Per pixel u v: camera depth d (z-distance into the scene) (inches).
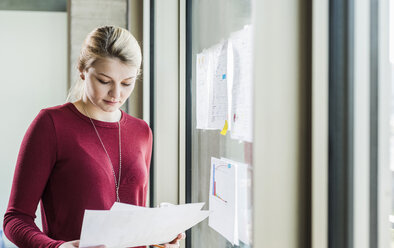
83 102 48.1
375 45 26.5
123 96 46.5
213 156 53.2
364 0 26.3
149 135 54.1
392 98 26.5
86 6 87.8
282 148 29.0
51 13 116.0
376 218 26.9
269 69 28.8
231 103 45.7
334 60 27.2
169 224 38.3
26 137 43.4
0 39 114.1
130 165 49.2
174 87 69.3
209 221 55.1
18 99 115.3
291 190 29.2
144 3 78.3
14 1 114.8
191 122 65.5
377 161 26.8
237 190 44.2
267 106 28.8
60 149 44.4
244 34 41.1
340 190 27.1
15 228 39.9
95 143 46.8
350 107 26.5
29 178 41.8
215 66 51.8
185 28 68.0
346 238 26.9
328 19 27.6
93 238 34.7
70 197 44.6
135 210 35.3
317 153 27.9
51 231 45.6
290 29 28.8
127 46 44.6
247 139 40.5
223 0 48.3
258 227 29.0
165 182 69.6
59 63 116.7
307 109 28.8
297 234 29.4
